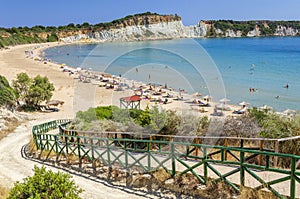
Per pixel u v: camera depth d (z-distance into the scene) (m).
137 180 8.54
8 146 14.14
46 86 26.58
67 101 28.88
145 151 8.73
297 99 30.59
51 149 11.80
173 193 7.74
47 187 5.94
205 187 7.53
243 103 24.97
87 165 10.06
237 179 7.43
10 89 25.11
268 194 6.59
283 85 38.59
